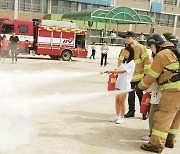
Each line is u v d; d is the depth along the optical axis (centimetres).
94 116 667
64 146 475
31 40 2247
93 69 1780
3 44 1809
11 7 3550
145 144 491
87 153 455
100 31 3466
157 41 498
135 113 733
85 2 3853
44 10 3716
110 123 624
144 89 504
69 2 3819
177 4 4569
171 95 473
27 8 3625
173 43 492
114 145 500
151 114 520
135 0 4284
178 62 477
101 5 4019
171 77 474
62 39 2291
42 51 2252
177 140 561
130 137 546
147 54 659
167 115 477
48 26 2241
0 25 2177
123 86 605
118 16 2783
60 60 2305
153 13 4478
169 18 4584
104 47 2047
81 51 2362
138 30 4275
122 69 600
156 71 480
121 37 3322
